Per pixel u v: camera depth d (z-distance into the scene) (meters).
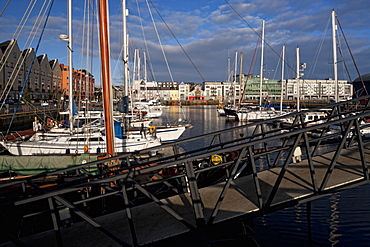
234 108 52.19
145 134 18.33
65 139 15.99
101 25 7.94
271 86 106.00
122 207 7.29
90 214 7.08
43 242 4.39
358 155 6.55
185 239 4.14
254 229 7.63
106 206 7.23
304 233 7.41
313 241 6.98
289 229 7.63
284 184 5.38
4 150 16.67
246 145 4.30
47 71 64.81
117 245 4.14
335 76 26.84
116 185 7.55
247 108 53.81
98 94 51.56
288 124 33.06
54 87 69.81
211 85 138.75
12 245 4.40
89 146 15.48
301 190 4.98
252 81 105.69
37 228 6.62
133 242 3.83
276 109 53.19
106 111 8.11
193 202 4.12
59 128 20.31
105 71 8.00
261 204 4.52
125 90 18.36
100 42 7.98
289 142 23.23
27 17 11.97
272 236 7.27
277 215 8.54
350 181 5.04
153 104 61.16
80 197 7.59
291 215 8.53
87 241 4.30
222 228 6.59
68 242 4.32
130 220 3.80
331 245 6.78
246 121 44.78
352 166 5.82
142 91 89.94
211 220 4.31
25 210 6.74
